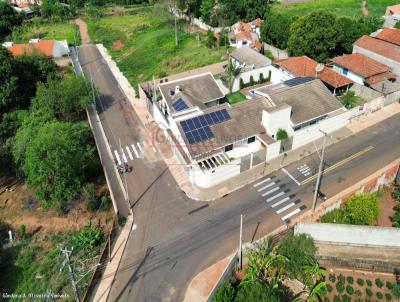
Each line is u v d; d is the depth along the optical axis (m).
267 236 39.09
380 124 57.16
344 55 68.62
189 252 39.31
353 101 61.91
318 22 69.56
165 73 77.69
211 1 99.06
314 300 34.72
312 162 50.50
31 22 115.81
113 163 52.91
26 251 41.34
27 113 61.62
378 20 82.56
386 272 38.50
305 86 54.88
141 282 36.62
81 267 38.34
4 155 54.16
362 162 50.06
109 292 35.78
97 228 42.53
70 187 47.38
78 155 48.72
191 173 48.00
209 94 59.91
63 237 42.81
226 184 47.56
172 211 44.38
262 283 34.34
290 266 36.69
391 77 64.19
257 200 45.16
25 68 70.62
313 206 42.50
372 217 40.81
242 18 99.56
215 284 35.72
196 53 85.38
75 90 62.81
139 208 45.00
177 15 109.25
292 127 50.97
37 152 45.97
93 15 120.38
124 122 62.25
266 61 70.44
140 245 40.34
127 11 123.38
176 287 36.06
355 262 38.69
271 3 113.06
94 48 95.19
